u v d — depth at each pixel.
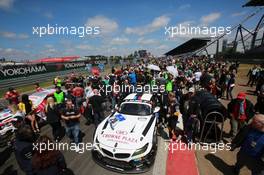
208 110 5.66
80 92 8.68
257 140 3.44
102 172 4.60
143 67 19.11
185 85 12.53
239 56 43.66
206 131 6.20
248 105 5.70
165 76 12.70
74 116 5.50
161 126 7.47
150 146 4.71
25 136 3.17
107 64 40.72
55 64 22.91
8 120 6.00
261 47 39.00
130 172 4.49
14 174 4.57
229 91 10.84
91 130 7.28
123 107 6.36
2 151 5.73
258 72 14.30
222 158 5.22
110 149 4.51
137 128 5.16
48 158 2.68
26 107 6.33
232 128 5.98
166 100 7.26
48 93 8.09
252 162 3.58
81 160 5.14
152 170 4.66
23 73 17.88
